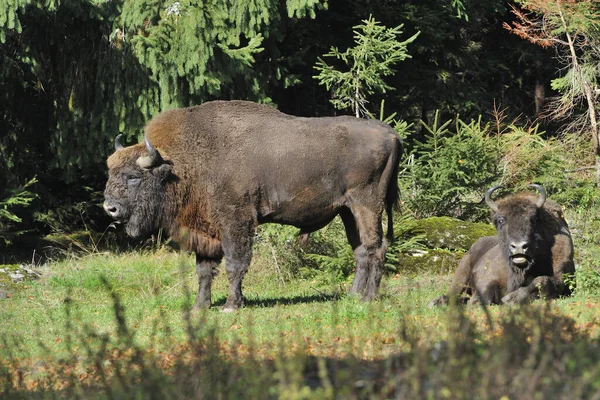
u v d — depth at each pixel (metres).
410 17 52.00
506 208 24.67
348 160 26.92
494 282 25.70
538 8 48.41
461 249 36.31
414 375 11.52
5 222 43.16
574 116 55.03
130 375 14.70
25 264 40.59
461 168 39.94
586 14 47.75
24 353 20.02
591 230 33.47
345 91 43.28
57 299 30.81
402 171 39.94
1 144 43.66
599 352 13.08
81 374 16.36
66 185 47.78
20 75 42.38
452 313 14.83
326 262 35.47
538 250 24.91
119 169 26.94
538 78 68.50
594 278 24.84
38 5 37.78
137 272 35.66
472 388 11.06
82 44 42.19
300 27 50.44
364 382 12.50
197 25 38.12
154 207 26.95
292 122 27.17
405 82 56.06
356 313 22.73
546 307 15.48
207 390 12.25
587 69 49.34
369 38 42.56
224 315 25.22
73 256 40.59
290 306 26.61
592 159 46.41
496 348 12.36
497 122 45.06
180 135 27.12
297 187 26.80
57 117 42.72
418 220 37.53
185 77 40.41
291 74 47.53
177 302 28.55
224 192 26.72
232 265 26.73
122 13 38.94
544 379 11.24
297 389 11.12
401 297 26.62
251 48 39.97
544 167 41.66
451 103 60.22
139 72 40.66
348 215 28.34
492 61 66.31
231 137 26.92
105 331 23.34
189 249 27.33
